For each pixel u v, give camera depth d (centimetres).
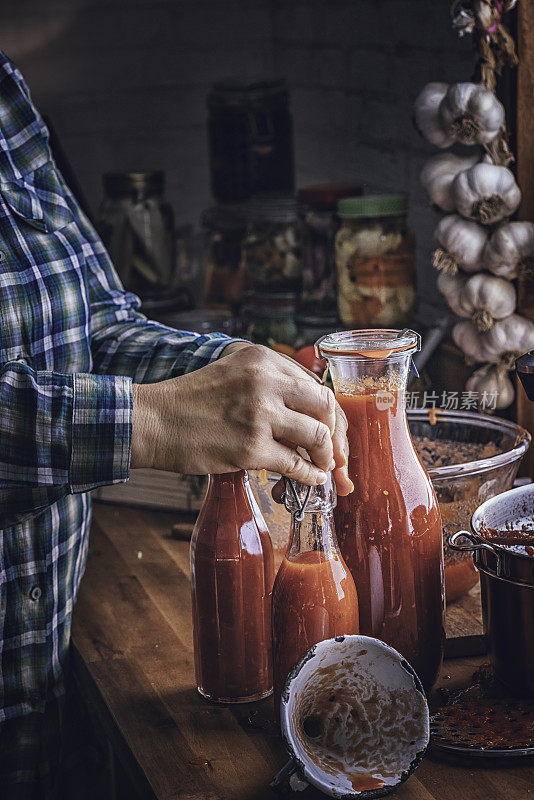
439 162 154
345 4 248
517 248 144
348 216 188
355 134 251
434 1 199
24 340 113
